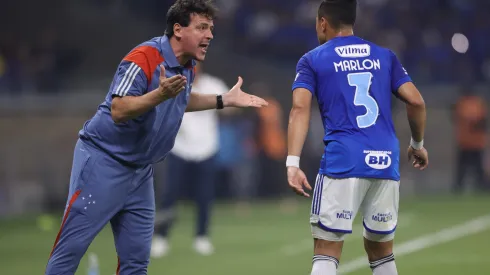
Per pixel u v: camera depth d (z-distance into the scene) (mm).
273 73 82062
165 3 86750
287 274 33562
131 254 21141
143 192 21109
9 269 35719
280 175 65000
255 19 87438
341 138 20406
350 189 20219
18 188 60875
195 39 20344
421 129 21375
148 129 20297
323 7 21328
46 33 78062
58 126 63531
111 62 81188
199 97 22578
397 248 40344
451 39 87312
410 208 59875
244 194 64750
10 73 70812
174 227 50500
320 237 20562
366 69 20703
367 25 83312
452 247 40250
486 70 85625
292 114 20703
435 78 84438
